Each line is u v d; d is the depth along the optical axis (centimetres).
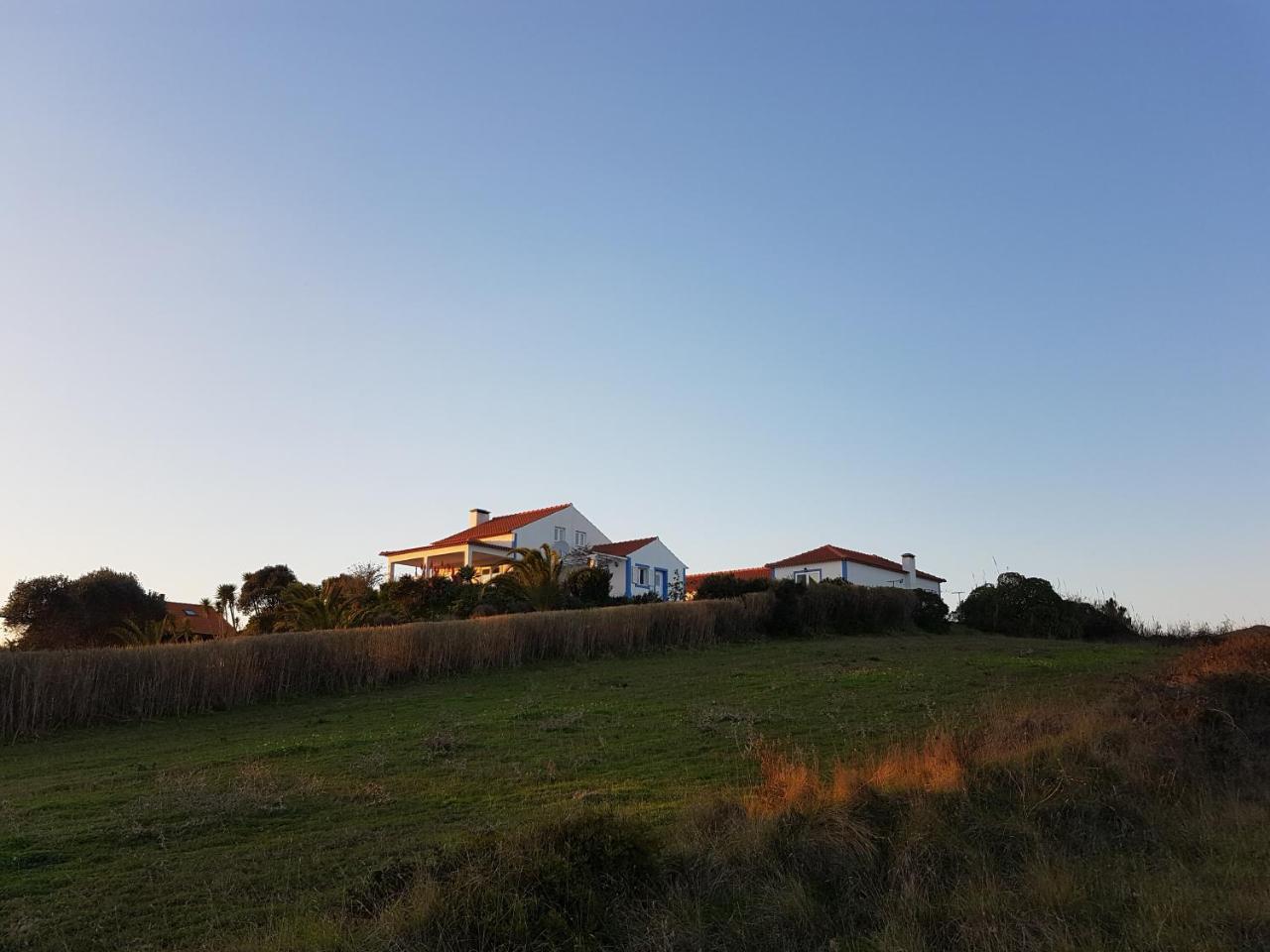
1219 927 640
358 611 3222
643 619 2895
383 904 686
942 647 2959
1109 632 4016
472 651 2519
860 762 1147
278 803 1084
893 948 623
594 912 663
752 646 3023
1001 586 4003
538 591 3334
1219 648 1647
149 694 2038
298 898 757
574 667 2544
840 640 3244
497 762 1316
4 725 1855
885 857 763
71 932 705
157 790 1210
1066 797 887
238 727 1894
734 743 1378
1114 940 634
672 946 631
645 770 1223
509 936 621
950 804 851
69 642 3950
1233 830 866
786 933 662
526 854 712
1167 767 1003
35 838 967
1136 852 819
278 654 2239
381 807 1068
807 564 5491
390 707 2008
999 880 733
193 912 741
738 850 760
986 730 1199
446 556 5075
